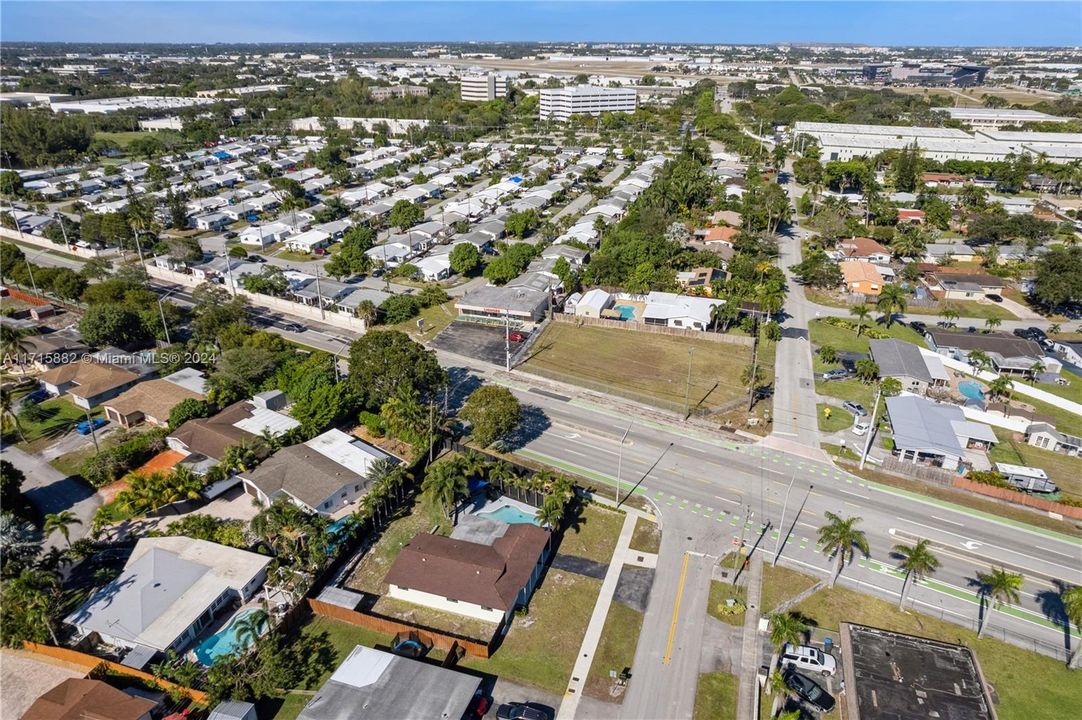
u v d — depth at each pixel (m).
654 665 67.56
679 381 125.00
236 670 64.00
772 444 106.19
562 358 134.00
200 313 137.00
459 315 154.25
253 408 108.69
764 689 64.81
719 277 171.75
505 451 103.31
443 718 58.53
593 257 174.75
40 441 104.12
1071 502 91.69
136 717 58.25
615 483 96.12
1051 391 122.81
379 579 78.62
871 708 60.34
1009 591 68.00
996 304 161.38
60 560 76.81
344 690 61.19
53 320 147.00
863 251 188.75
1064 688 65.88
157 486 86.06
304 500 86.19
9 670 66.12
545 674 66.44
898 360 125.44
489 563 75.19
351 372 107.94
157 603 70.69
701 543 84.81
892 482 97.38
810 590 77.44
